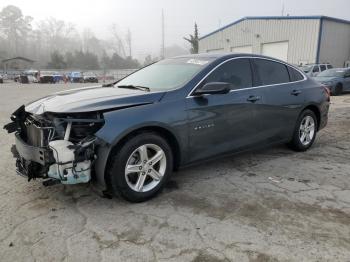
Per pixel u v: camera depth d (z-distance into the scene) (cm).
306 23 2839
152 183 388
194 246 297
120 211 358
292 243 302
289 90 532
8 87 2986
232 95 446
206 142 425
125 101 369
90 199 384
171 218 345
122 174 356
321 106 597
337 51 2978
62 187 414
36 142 370
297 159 541
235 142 461
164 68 480
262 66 504
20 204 371
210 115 420
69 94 418
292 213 357
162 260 278
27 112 395
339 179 455
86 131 351
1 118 932
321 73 1853
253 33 3269
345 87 1725
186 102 399
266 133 502
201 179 450
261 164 514
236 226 330
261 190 416
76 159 334
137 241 304
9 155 550
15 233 314
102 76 5597
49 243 300
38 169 361
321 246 298
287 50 3003
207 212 358
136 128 357
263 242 304
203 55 485
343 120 902
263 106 485
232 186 427
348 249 294
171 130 386
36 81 4550
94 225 330
